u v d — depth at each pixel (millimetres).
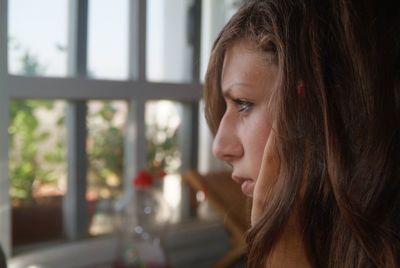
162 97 910
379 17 320
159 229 930
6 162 710
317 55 314
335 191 309
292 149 323
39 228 815
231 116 365
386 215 311
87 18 819
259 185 345
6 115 702
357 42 311
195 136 1027
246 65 341
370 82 310
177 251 944
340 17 318
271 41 328
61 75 785
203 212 1024
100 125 879
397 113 315
